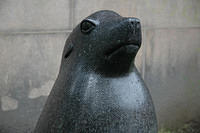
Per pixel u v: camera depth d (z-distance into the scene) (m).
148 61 2.46
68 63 1.15
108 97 1.03
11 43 1.98
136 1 2.33
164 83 2.57
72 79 1.09
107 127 1.01
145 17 2.39
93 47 1.07
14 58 2.00
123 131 1.02
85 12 2.16
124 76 1.08
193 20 2.60
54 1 2.06
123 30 0.99
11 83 2.02
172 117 2.69
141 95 1.07
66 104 1.06
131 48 1.00
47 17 2.05
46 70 2.11
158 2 2.42
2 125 2.05
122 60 1.03
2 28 1.93
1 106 2.03
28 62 2.05
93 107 1.02
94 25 1.08
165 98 2.61
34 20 2.02
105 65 1.05
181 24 2.55
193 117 2.79
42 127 1.13
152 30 2.43
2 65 1.98
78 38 1.13
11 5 1.94
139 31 1.01
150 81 2.50
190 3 2.56
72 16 2.12
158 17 2.44
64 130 1.05
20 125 2.10
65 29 2.12
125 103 1.03
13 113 2.07
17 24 1.97
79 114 1.03
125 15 2.30
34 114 2.13
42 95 2.13
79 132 1.03
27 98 2.09
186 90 2.70
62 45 2.12
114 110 1.02
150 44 2.44
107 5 2.23
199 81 2.74
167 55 2.54
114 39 1.01
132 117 1.03
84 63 1.09
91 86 1.05
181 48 2.59
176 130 2.71
